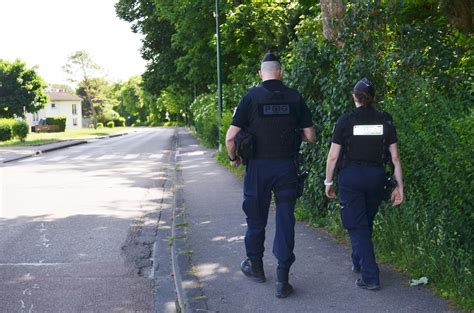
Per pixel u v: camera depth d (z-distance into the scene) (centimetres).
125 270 580
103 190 1232
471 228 424
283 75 768
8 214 920
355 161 447
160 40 3731
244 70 2325
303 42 726
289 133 457
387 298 430
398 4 648
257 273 487
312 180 691
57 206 1003
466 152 408
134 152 2667
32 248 674
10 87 6347
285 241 449
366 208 460
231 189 1107
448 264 435
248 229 483
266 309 420
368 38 639
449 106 500
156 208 984
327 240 627
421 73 603
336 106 631
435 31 636
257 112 453
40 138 4388
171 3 3027
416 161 489
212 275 512
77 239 726
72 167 1833
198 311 418
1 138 3781
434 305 412
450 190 427
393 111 545
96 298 488
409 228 510
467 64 629
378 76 617
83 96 10481
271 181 457
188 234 691
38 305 468
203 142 2980
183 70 3347
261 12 2153
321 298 439
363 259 452
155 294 502
